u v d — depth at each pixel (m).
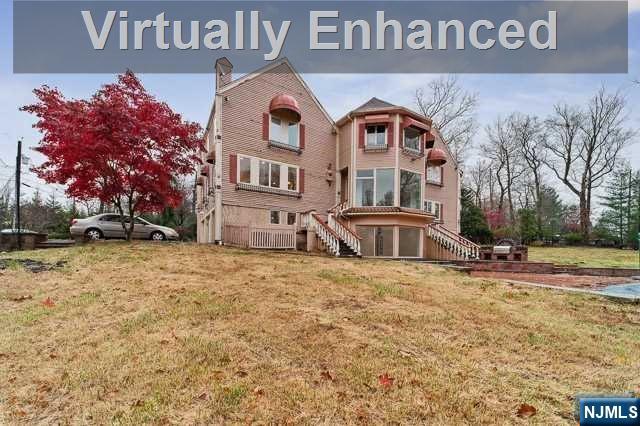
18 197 18.52
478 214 33.56
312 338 4.78
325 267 10.23
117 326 5.20
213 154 16.95
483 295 7.94
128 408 3.26
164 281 7.73
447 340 5.04
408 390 3.59
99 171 12.76
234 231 15.99
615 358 4.69
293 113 18.67
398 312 6.11
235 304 6.12
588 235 35.22
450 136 36.16
